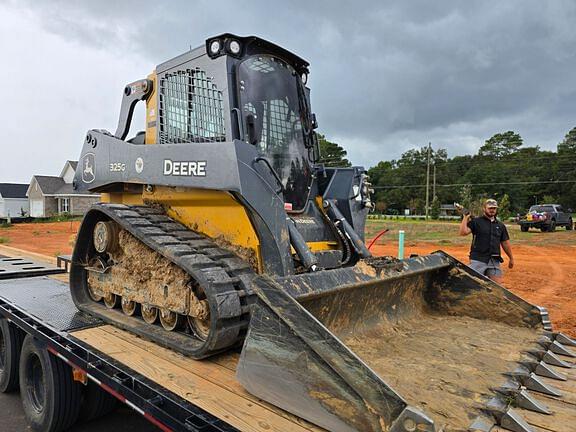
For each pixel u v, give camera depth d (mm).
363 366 2131
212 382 3043
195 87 4199
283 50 4496
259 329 2605
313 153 5035
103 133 5105
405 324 4023
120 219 4160
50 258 9438
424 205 66062
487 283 4234
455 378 2840
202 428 2453
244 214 3775
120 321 4289
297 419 2480
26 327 4559
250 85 4168
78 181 5457
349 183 4762
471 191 65250
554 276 13062
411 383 2762
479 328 3938
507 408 2410
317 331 2330
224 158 3506
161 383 3020
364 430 2102
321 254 4156
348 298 3428
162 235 3912
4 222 42469
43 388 4543
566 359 3336
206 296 3373
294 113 4703
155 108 4637
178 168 3895
